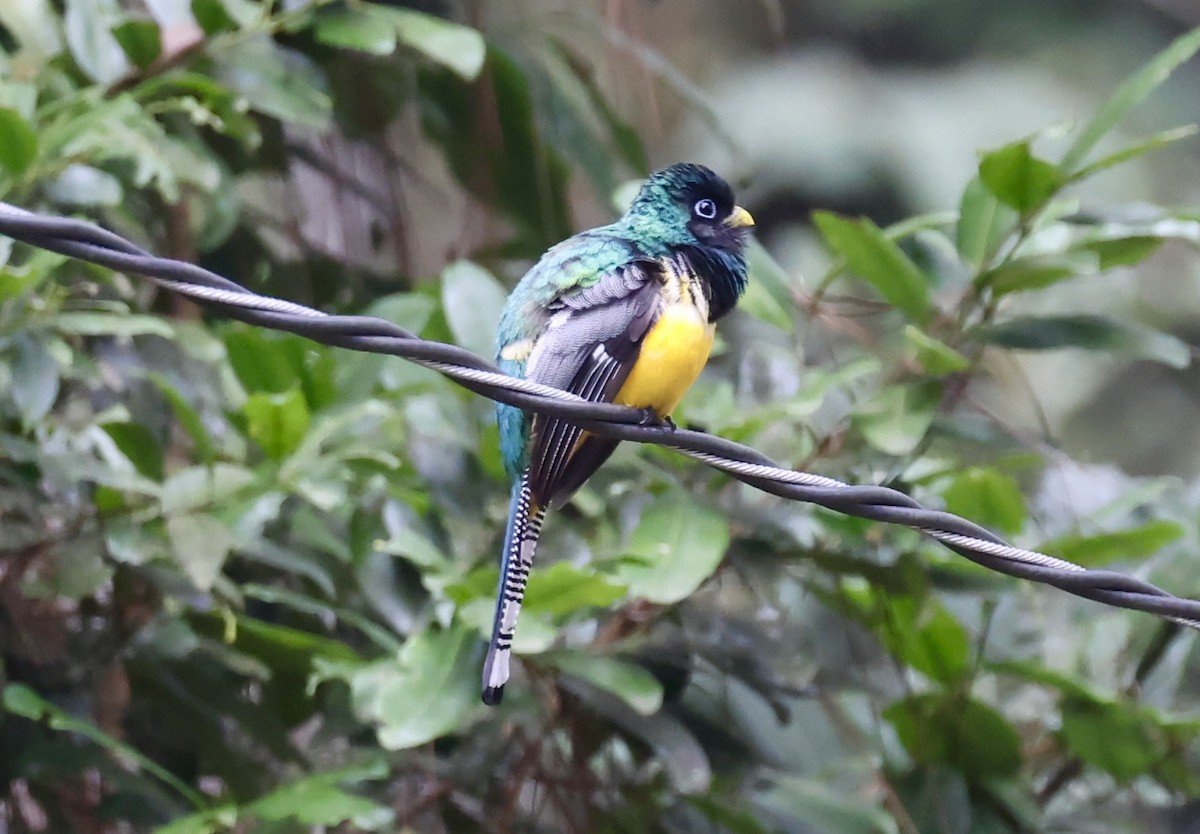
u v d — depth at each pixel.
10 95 9.55
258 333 9.84
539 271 9.46
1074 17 23.00
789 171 21.06
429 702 8.76
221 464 9.71
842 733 11.05
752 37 22.14
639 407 9.20
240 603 9.68
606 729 10.30
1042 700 11.18
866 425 9.58
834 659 10.24
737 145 13.38
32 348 9.01
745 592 10.12
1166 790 11.00
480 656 8.97
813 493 7.46
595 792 10.55
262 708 10.21
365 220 13.41
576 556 9.61
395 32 10.99
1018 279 9.77
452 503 9.64
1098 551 9.71
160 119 10.91
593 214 14.96
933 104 21.88
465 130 12.70
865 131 21.50
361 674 9.10
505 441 9.29
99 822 10.70
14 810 10.47
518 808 10.68
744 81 21.77
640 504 9.75
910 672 11.34
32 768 9.80
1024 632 10.86
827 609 10.44
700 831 10.47
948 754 10.53
